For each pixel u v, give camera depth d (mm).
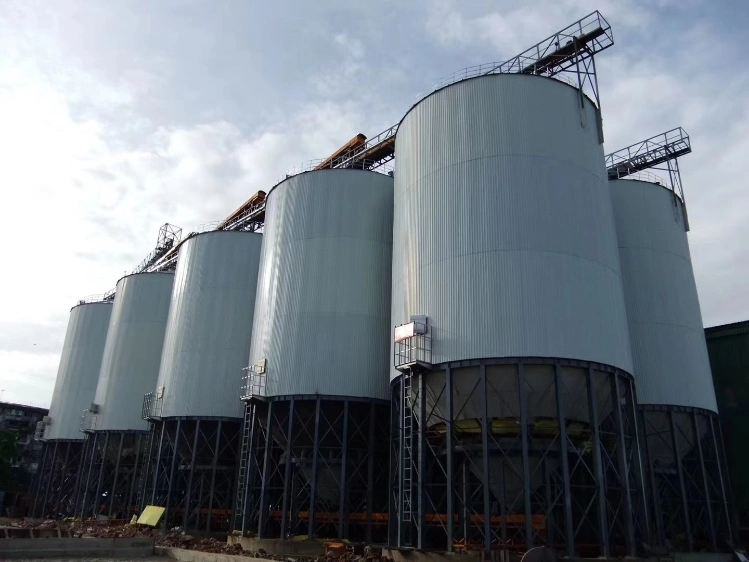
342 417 35375
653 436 35812
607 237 29359
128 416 54875
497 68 32469
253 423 36406
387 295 38219
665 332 37844
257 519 36875
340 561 26797
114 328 58938
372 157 46344
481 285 27109
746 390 40625
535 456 25469
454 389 26656
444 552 24188
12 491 90750
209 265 48094
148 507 43438
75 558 33188
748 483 39188
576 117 30453
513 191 28031
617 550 24938
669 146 44312
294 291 37938
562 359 25547
